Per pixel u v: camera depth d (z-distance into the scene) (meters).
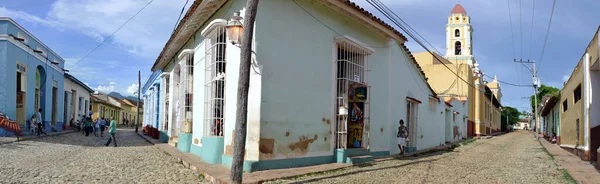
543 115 35.75
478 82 38.84
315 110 10.87
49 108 25.50
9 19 18.80
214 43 11.48
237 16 8.88
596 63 12.74
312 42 10.84
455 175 9.98
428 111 20.17
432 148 19.58
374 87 13.75
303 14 10.56
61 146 16.19
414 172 10.33
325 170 9.84
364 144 12.84
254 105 9.30
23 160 11.00
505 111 75.88
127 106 64.56
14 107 19.23
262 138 9.35
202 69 12.45
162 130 19.50
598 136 13.59
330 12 11.52
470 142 27.78
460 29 47.09
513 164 13.12
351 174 9.62
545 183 9.07
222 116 10.67
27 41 21.28
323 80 11.20
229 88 10.16
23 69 20.78
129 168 10.12
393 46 15.17
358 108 12.99
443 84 34.38
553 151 19.05
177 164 11.23
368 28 13.25
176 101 16.94
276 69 9.74
